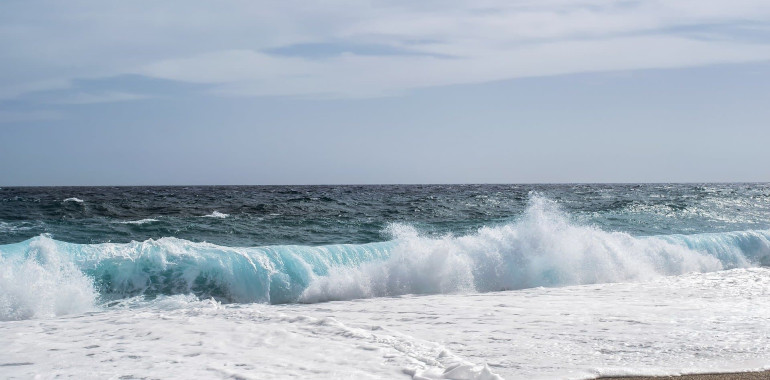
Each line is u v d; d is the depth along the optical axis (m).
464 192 66.75
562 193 60.88
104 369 5.19
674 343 6.21
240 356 5.58
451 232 20.69
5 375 5.03
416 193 62.16
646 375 5.14
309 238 18.89
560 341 6.34
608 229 22.31
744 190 76.06
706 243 15.16
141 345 6.03
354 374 5.00
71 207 30.48
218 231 20.11
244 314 7.58
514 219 25.95
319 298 10.89
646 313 7.98
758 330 6.81
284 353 5.68
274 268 11.31
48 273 9.88
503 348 6.05
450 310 8.48
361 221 24.23
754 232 16.39
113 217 25.34
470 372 4.87
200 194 57.66
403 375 4.99
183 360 5.46
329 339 6.20
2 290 9.14
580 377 5.06
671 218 26.84
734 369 5.30
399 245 12.30
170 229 20.12
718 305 8.61
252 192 65.75
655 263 13.57
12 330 6.88
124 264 10.81
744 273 12.77
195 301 10.04
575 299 9.45
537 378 5.02
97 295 10.00
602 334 6.67
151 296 10.33
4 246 11.35
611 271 12.41
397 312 8.41
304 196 51.22
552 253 12.52
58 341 6.26
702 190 75.62
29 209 28.55
